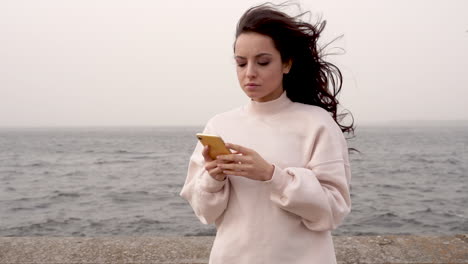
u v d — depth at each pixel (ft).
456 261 10.05
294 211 4.57
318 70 5.58
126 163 107.96
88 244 11.23
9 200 51.31
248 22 4.83
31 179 73.41
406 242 11.21
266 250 4.76
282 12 5.05
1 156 138.00
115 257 10.43
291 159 4.94
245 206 4.95
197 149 5.94
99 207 45.98
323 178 4.78
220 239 5.13
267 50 4.76
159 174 80.59
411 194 54.19
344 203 4.77
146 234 33.94
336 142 4.96
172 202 48.57
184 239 11.59
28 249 10.89
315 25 5.56
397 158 122.01
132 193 55.88
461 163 103.45
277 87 5.23
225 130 5.45
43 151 168.55
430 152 152.97
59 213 42.88
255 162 4.44
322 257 4.82
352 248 10.89
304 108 5.24
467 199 49.83
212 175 4.80
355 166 96.02
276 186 4.48
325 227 4.64
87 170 89.15
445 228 35.76
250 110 5.44
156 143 256.93
